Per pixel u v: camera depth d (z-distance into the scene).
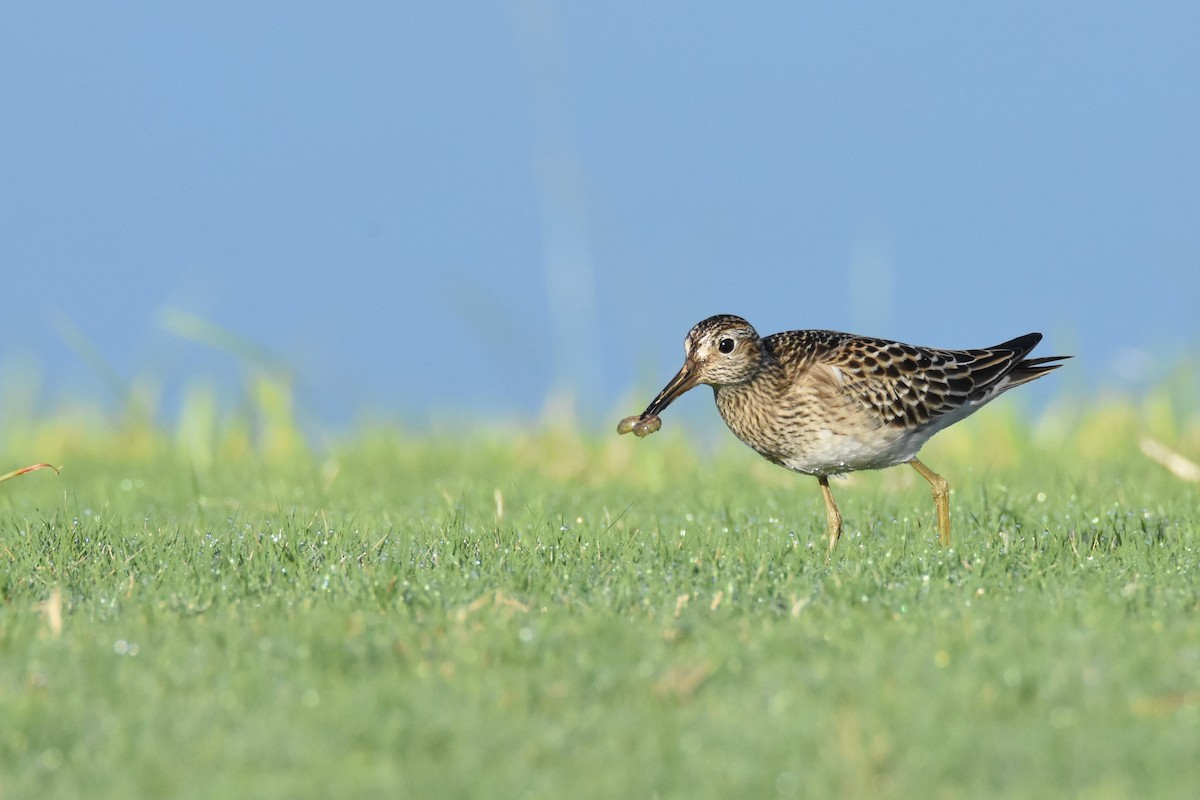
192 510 17.14
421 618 10.66
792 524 15.45
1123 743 7.68
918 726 7.93
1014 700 8.47
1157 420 24.89
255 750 7.83
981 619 10.18
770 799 7.21
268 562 12.71
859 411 15.07
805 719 8.07
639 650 9.62
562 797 7.23
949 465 21.62
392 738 7.95
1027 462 21.64
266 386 24.11
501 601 11.01
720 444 23.75
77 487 19.97
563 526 14.70
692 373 15.40
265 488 18.91
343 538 13.80
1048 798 7.04
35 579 12.22
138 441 25.12
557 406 24.66
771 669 9.10
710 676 9.09
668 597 11.16
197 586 11.78
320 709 8.49
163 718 8.41
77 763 7.85
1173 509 15.88
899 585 11.56
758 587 11.52
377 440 24.61
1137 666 8.90
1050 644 9.45
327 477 20.17
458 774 7.50
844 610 10.67
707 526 15.03
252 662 9.39
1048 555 12.85
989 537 13.90
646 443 22.47
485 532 14.22
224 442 24.47
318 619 10.48
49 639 10.06
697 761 7.63
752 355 15.30
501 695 8.75
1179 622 10.06
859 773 7.36
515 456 23.30
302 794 7.25
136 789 7.43
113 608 11.09
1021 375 16.38
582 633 10.02
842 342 15.57
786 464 15.62
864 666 8.95
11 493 19.44
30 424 25.78
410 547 13.29
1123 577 11.87
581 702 8.72
